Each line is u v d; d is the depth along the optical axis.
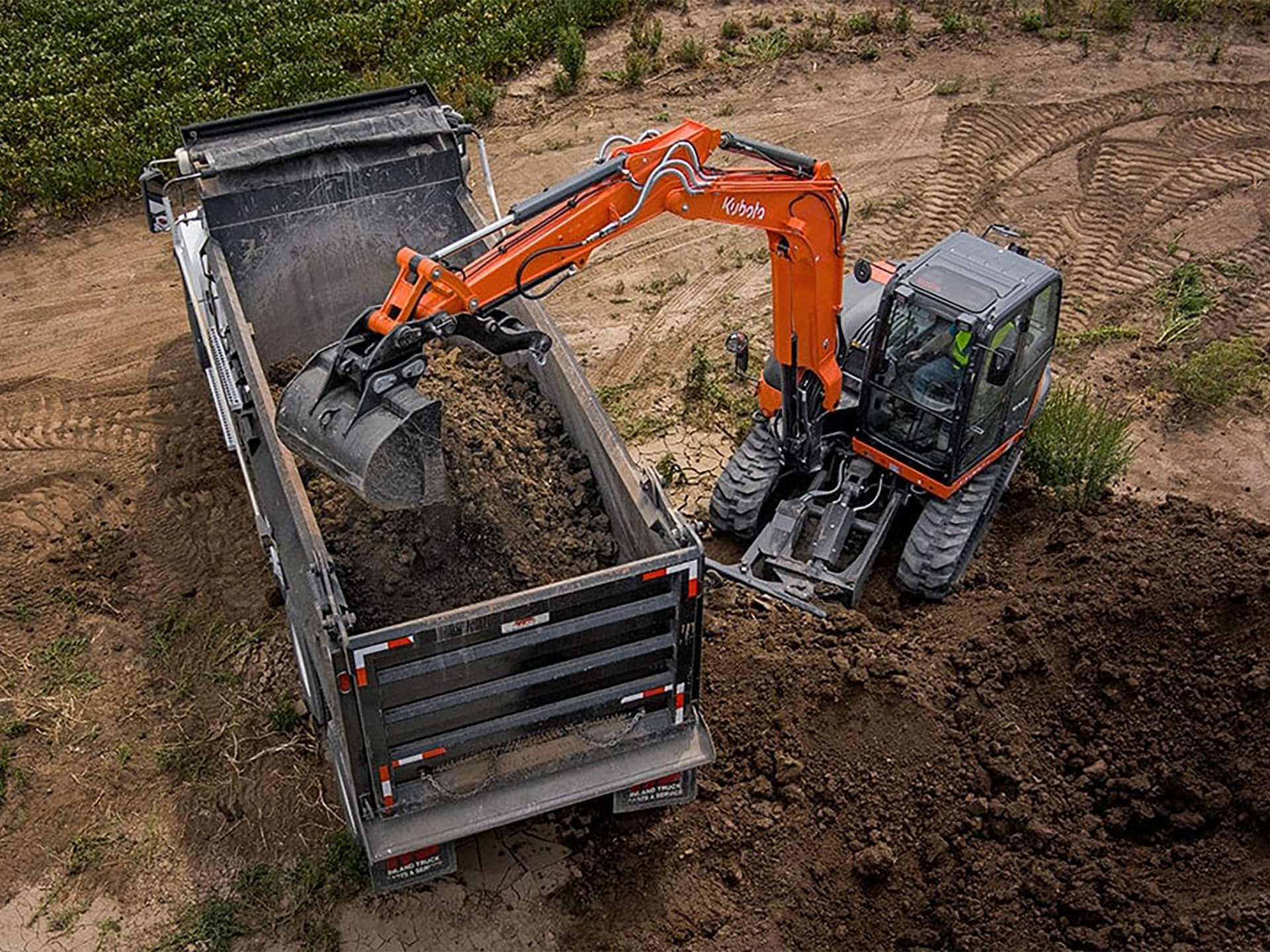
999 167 13.58
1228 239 12.55
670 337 11.40
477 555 7.53
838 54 15.48
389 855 6.35
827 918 7.09
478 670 6.19
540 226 6.92
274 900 7.30
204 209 9.26
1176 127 14.14
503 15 16.08
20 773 7.97
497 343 6.75
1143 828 7.39
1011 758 7.53
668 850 7.39
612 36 16.02
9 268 12.45
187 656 8.69
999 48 15.60
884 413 8.76
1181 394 10.88
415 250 9.96
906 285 8.20
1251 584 7.91
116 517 9.72
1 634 8.83
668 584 6.30
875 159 13.70
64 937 7.19
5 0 16.25
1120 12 15.86
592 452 7.92
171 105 14.13
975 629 8.31
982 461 8.82
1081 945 6.81
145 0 16.19
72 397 10.87
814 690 7.88
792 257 8.02
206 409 10.70
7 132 14.03
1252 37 15.79
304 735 8.15
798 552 9.04
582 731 6.72
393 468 6.44
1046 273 8.35
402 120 9.66
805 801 7.52
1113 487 10.03
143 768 8.02
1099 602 8.12
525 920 7.18
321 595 6.18
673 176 7.18
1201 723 7.56
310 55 15.18
